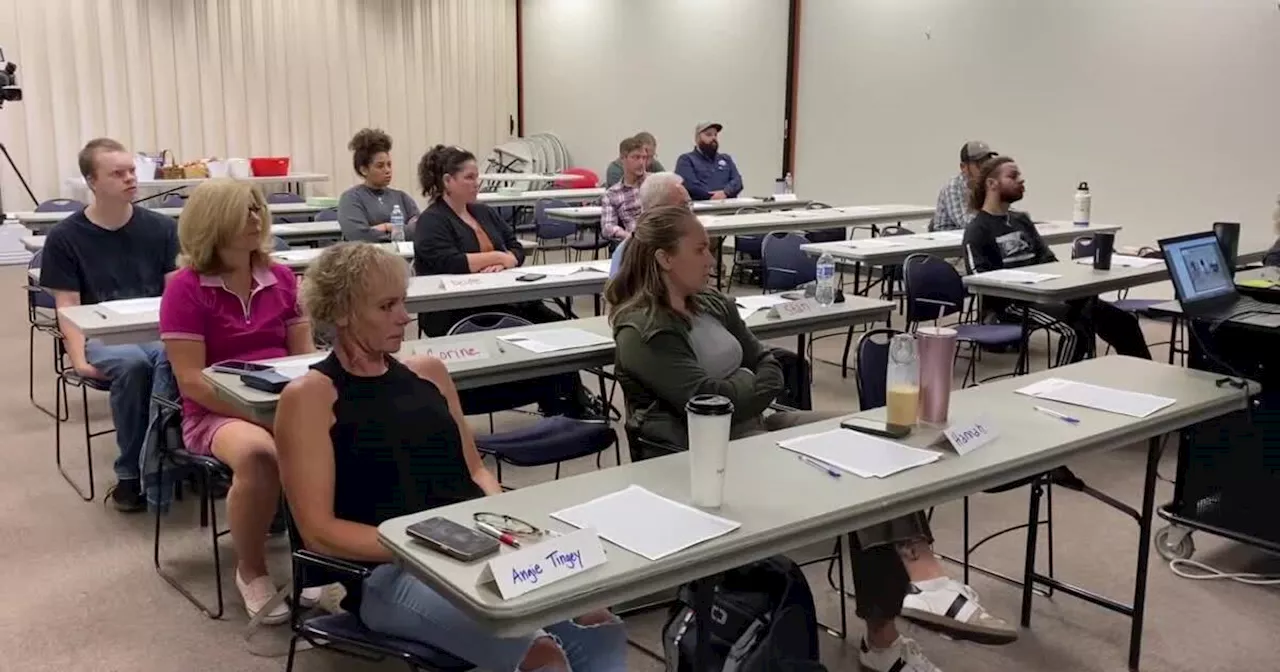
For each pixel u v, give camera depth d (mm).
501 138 11961
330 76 10539
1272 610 2691
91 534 3148
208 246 2691
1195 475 2883
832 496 1666
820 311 3402
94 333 2865
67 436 4109
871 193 8547
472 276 4035
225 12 9820
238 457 2514
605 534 1504
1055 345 5797
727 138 9664
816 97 8828
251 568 2625
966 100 7746
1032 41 7277
